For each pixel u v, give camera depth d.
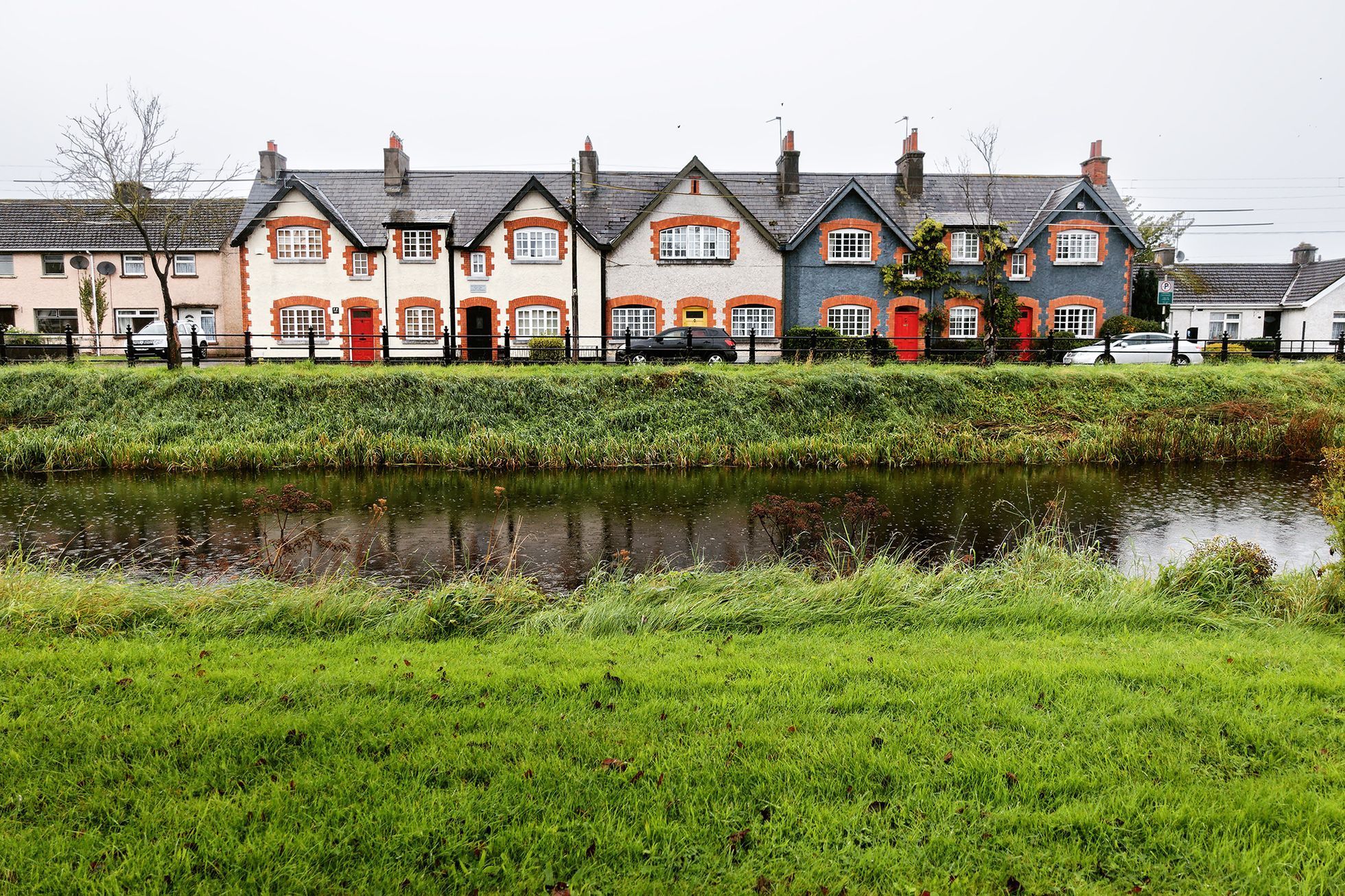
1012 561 10.25
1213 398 22.84
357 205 33.12
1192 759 4.52
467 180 34.47
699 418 20.69
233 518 14.04
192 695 5.27
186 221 26.22
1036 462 20.08
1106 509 15.12
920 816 4.02
